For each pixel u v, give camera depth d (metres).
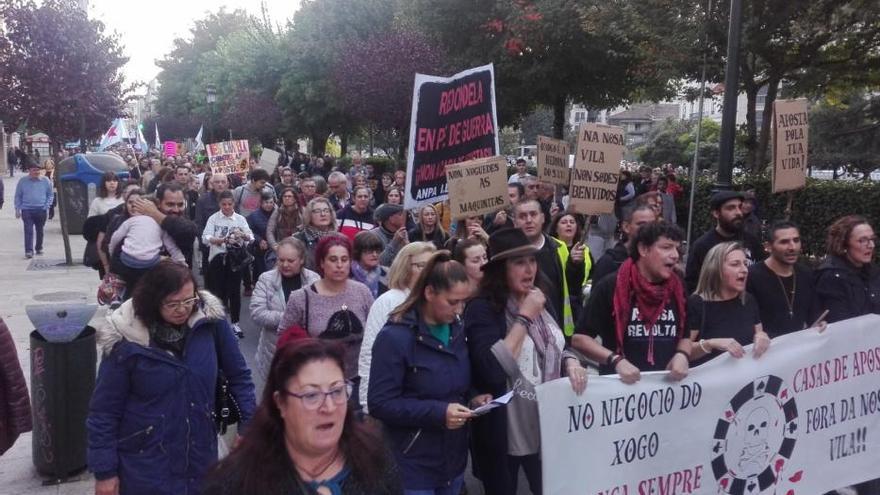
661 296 4.54
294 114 39.34
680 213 19.38
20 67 15.12
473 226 6.91
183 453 3.66
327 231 8.37
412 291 3.93
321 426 2.37
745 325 4.94
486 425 4.24
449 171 6.74
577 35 21.28
